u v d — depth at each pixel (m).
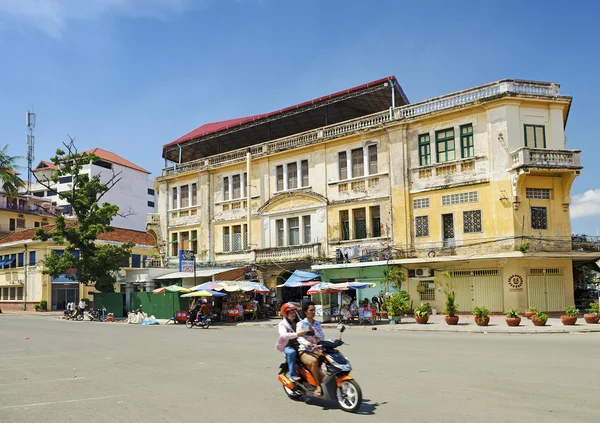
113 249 40.56
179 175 42.34
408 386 9.37
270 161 37.31
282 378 8.83
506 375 10.19
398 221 30.53
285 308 8.91
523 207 27.12
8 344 19.28
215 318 32.38
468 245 28.06
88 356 15.25
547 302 26.92
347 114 37.94
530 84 27.94
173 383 10.41
